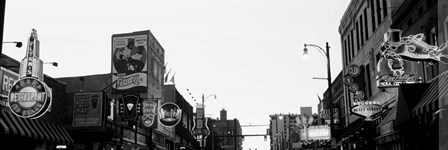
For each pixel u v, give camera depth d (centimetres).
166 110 3769
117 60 4016
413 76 2059
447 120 630
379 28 2836
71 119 2780
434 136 1476
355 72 2956
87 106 2772
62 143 2391
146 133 4238
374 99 2966
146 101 3628
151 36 4253
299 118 7206
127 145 3622
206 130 6231
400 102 1627
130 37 4066
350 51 3834
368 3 3108
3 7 585
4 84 1945
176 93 5738
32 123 2133
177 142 5816
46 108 1819
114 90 3944
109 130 2903
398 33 1672
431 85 1484
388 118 2130
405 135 1756
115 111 3253
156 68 4462
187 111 6700
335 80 4572
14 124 1911
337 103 4488
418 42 1622
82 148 2897
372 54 3002
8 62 2116
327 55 2783
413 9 2188
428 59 1612
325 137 3541
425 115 1370
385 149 2453
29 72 1864
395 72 2070
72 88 4059
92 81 4072
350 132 3284
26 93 1800
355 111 2450
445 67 1144
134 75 3975
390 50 1659
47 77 2423
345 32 4009
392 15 2545
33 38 1905
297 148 6838
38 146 2253
